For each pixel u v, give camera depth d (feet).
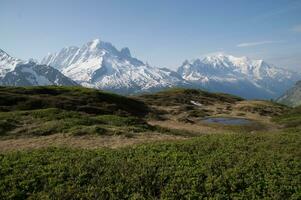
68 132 141.69
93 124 164.66
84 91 311.88
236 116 325.62
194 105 412.98
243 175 72.64
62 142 125.29
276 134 124.26
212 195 65.10
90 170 75.05
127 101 319.47
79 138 131.75
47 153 89.92
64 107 243.40
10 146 121.19
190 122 269.64
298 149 96.53
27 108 230.48
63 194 64.64
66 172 73.97
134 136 138.10
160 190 67.26
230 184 68.39
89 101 274.98
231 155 87.20
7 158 84.99
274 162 82.12
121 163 78.79
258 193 65.57
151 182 69.67
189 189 66.90
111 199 63.62
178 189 66.95
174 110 343.46
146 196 65.10
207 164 78.59
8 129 148.46
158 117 281.54
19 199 64.49
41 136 138.92
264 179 70.90
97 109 250.57
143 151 90.74
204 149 93.91
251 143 104.94
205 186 67.46
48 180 70.69
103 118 183.62
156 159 82.23
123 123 174.81
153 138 135.54
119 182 69.62
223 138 111.86
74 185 68.13
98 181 70.03
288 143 104.99
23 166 78.07
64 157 84.64
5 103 234.58
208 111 359.25
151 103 395.55
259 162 81.20
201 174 72.79
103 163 79.15
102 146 118.73
